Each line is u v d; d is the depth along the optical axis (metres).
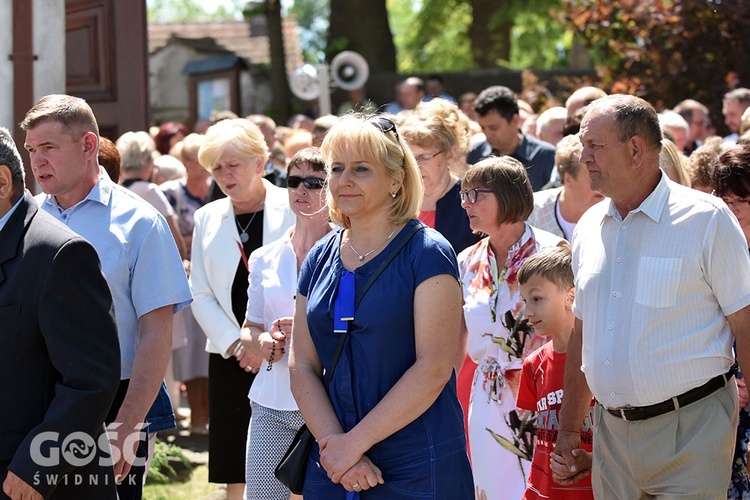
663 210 3.57
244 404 5.34
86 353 3.33
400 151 3.45
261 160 5.31
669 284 3.50
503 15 21.83
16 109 5.66
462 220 5.42
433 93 14.15
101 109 8.27
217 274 5.31
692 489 3.51
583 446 4.06
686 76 11.53
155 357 4.11
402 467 3.34
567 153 5.23
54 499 3.43
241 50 26.58
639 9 11.59
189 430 8.08
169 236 4.23
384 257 3.41
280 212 5.32
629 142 3.55
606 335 3.62
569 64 26.75
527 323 4.44
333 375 3.43
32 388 3.35
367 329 3.37
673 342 3.50
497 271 4.61
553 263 4.07
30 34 5.66
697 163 5.30
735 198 3.92
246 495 4.79
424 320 3.33
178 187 8.15
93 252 3.41
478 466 4.51
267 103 24.78
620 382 3.58
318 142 6.76
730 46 11.42
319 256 3.61
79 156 4.06
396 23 37.09
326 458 3.32
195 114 24.86
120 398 4.18
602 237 3.71
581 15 11.87
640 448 3.60
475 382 4.60
